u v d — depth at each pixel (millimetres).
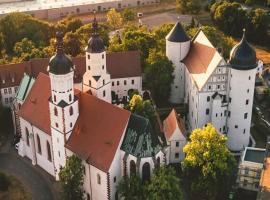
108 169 122250
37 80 147625
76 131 132000
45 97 142625
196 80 158125
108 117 127125
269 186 121438
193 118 163625
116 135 124562
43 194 138250
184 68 176625
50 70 124438
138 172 123375
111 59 180000
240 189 138125
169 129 148500
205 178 127312
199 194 130500
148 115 147500
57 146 135500
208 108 155625
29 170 147750
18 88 158500
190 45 175125
